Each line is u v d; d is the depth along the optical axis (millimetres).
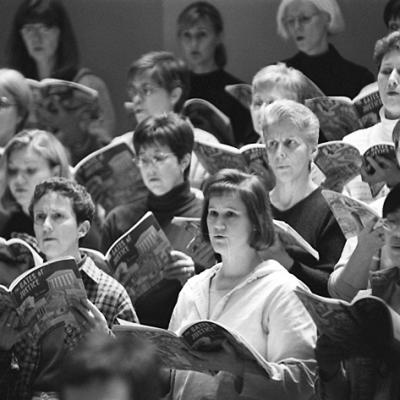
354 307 10898
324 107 16547
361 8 19750
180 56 20219
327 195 13094
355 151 14719
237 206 12414
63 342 12266
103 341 7066
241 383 11828
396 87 15625
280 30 19750
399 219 12180
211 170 15648
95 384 6852
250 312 12172
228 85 19672
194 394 12086
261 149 15305
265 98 16688
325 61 19359
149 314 14102
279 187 14523
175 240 15195
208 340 11328
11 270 13984
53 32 20359
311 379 11828
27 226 16312
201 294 12562
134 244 13859
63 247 13336
